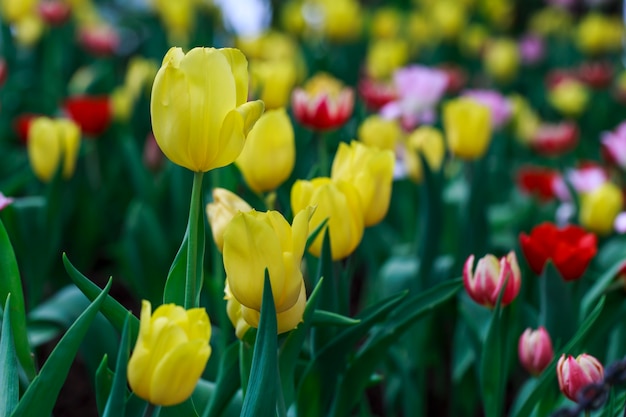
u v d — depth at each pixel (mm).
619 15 5332
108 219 2535
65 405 1954
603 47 4375
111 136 2568
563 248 1466
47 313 1675
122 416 1156
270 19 4555
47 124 1772
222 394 1319
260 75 1773
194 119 1166
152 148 2354
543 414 1457
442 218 1707
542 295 1486
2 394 1226
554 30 4965
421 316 1384
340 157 1373
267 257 1171
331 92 2041
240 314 1267
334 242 1345
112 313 1234
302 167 1947
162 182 2178
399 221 2289
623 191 2059
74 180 2199
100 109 2195
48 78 3250
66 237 2273
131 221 1900
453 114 1798
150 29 3475
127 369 1156
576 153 3203
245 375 1285
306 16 3949
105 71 3193
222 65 1163
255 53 2850
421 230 1716
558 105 3383
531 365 1428
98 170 2504
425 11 4535
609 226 1789
